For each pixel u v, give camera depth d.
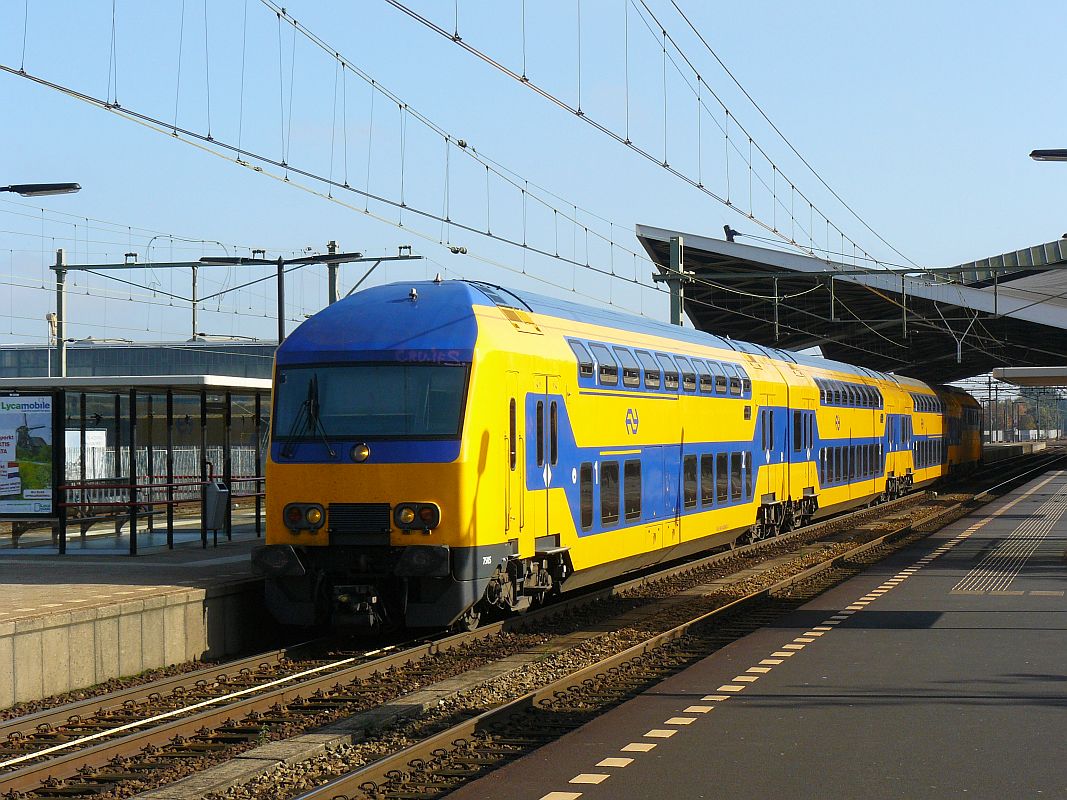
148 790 10.05
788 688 13.24
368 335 17.38
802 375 34.59
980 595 21.25
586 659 16.05
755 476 29.47
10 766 10.85
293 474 17.09
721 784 9.34
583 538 19.83
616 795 9.07
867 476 42.50
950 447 62.03
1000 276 61.69
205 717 12.27
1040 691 12.96
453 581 16.45
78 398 26.41
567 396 19.28
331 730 11.77
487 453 16.89
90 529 27.22
